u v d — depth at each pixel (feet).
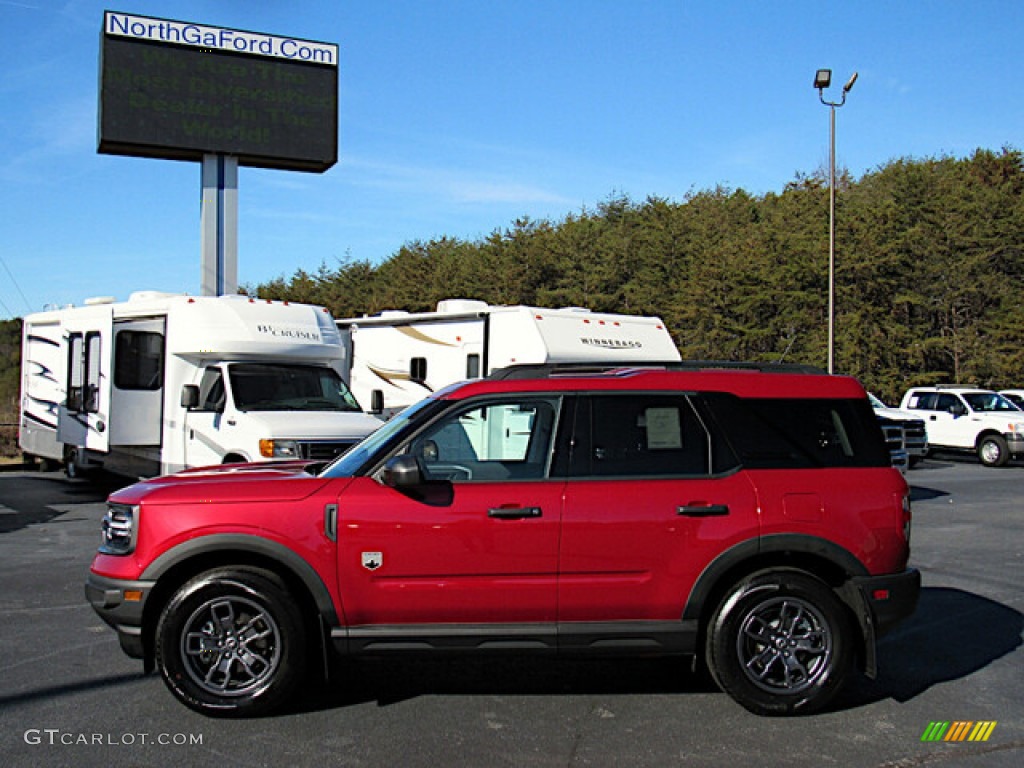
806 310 129.70
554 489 16.53
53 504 45.42
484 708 17.13
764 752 15.06
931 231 137.90
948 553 33.35
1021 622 23.75
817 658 16.79
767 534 16.53
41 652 20.48
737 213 172.55
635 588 16.42
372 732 15.85
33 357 55.77
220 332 39.96
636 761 14.65
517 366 18.62
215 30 64.34
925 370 131.95
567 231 155.22
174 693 16.38
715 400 17.35
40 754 14.78
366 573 16.20
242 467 19.76
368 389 53.21
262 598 16.34
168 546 16.30
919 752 15.12
